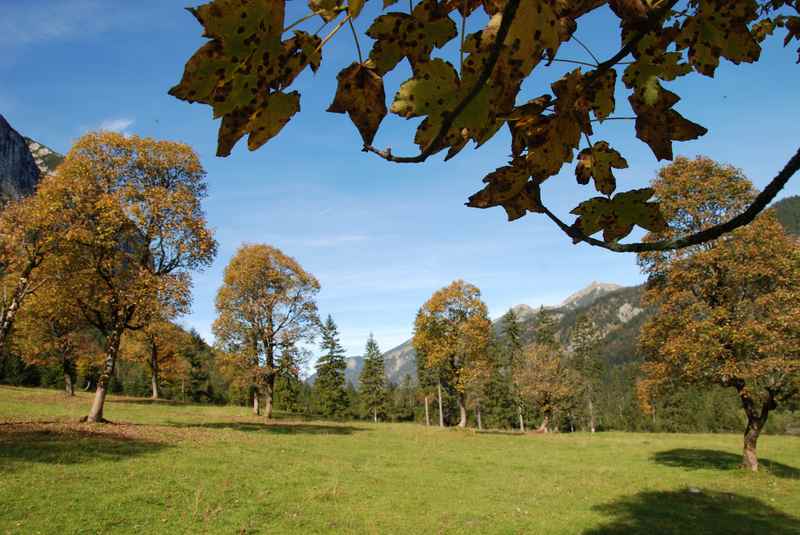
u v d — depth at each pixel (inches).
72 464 437.1
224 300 1206.9
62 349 1258.6
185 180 786.8
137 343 1636.3
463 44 22.9
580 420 2635.3
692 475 607.2
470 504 439.2
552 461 732.7
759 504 455.2
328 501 416.5
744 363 542.0
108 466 444.1
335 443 789.9
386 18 24.8
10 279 735.1
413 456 709.3
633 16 31.5
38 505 328.2
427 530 358.3
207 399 2716.5
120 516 327.0
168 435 672.4
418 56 25.8
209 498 386.3
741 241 561.3
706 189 576.7
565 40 32.3
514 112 32.8
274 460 565.6
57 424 673.6
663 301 646.5
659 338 626.2
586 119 35.1
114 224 664.4
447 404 2453.2
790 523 391.5
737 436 1294.3
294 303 1228.5
